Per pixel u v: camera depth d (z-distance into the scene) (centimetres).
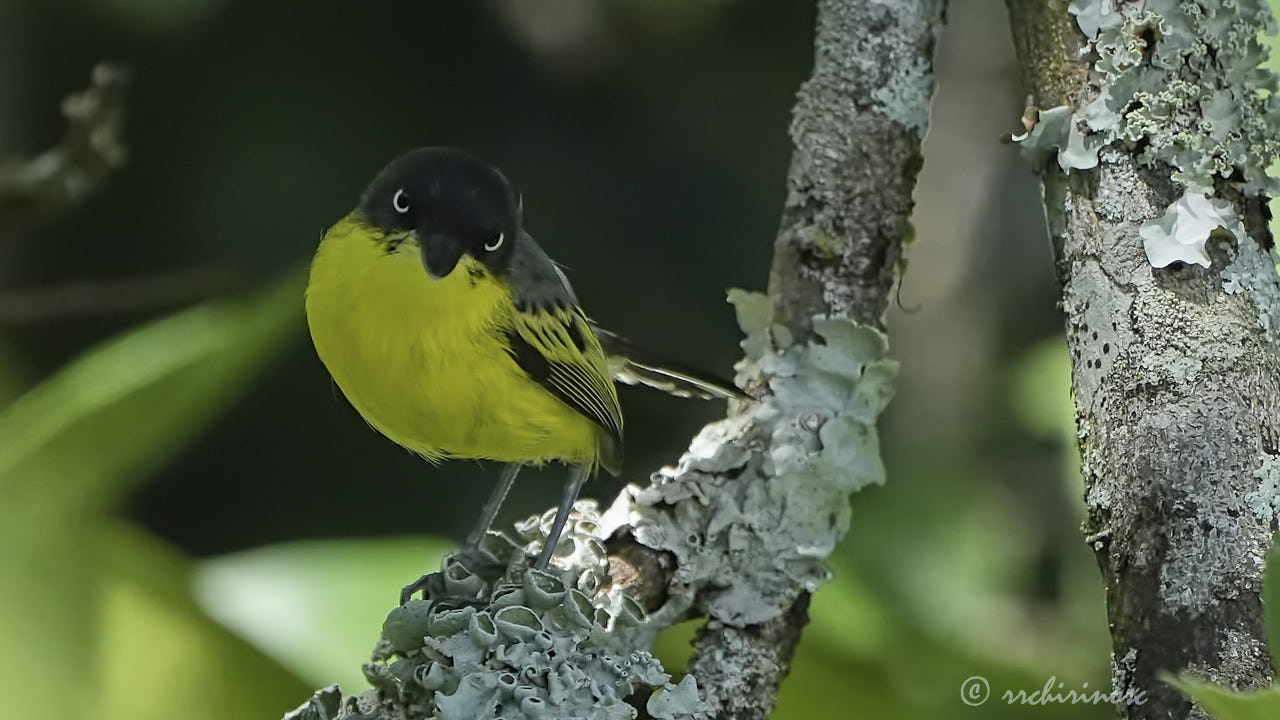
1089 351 629
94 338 1608
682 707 670
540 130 1599
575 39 1593
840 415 760
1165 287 611
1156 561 572
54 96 1594
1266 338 605
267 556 871
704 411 1539
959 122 1479
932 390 1390
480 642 663
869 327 766
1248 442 578
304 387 1592
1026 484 1244
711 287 1573
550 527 791
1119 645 579
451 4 1581
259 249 1538
